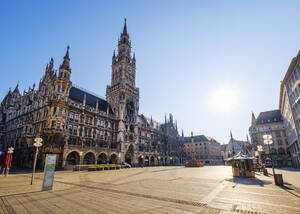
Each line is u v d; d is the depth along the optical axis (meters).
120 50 84.31
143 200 10.28
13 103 71.25
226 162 111.06
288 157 66.50
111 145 60.78
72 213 7.98
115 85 75.06
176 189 13.85
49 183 13.81
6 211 8.31
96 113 57.03
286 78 43.56
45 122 45.62
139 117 85.38
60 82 47.22
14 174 27.31
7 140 61.19
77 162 46.09
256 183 16.84
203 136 129.12
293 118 43.97
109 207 8.85
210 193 12.20
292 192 12.38
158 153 83.06
